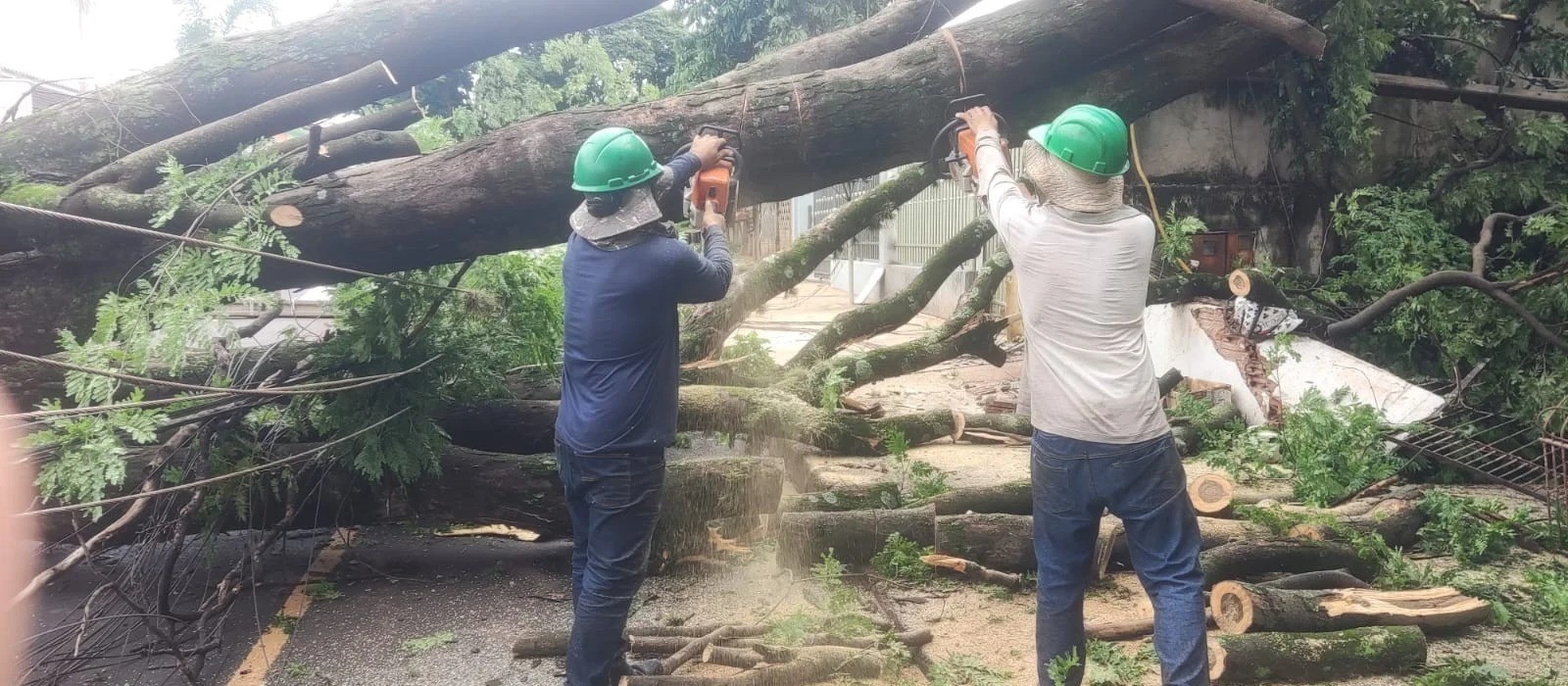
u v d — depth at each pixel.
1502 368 6.19
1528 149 7.29
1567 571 4.00
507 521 4.33
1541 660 3.26
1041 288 2.54
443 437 4.38
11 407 3.83
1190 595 2.47
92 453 3.14
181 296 3.37
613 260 2.70
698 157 3.04
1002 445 6.29
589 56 5.46
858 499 4.21
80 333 3.80
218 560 4.43
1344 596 3.42
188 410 3.79
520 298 5.00
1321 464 4.92
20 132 4.01
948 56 4.02
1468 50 7.61
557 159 3.83
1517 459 5.45
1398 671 3.16
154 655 3.44
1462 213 7.47
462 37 4.45
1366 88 7.01
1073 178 2.52
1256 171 8.13
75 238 3.64
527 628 3.64
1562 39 7.80
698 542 4.12
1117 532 3.91
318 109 4.03
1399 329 6.55
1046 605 2.68
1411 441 5.64
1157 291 6.80
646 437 2.75
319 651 3.47
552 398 5.35
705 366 5.76
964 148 3.06
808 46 4.68
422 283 4.11
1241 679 3.09
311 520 4.36
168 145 3.89
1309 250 8.23
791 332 12.05
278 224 3.70
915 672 3.24
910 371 6.37
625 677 3.00
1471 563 4.17
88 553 3.12
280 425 4.12
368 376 4.11
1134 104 4.43
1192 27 4.43
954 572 3.96
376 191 3.81
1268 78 7.85
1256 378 6.47
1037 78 4.22
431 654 3.42
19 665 3.31
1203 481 4.36
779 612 3.68
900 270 14.66
